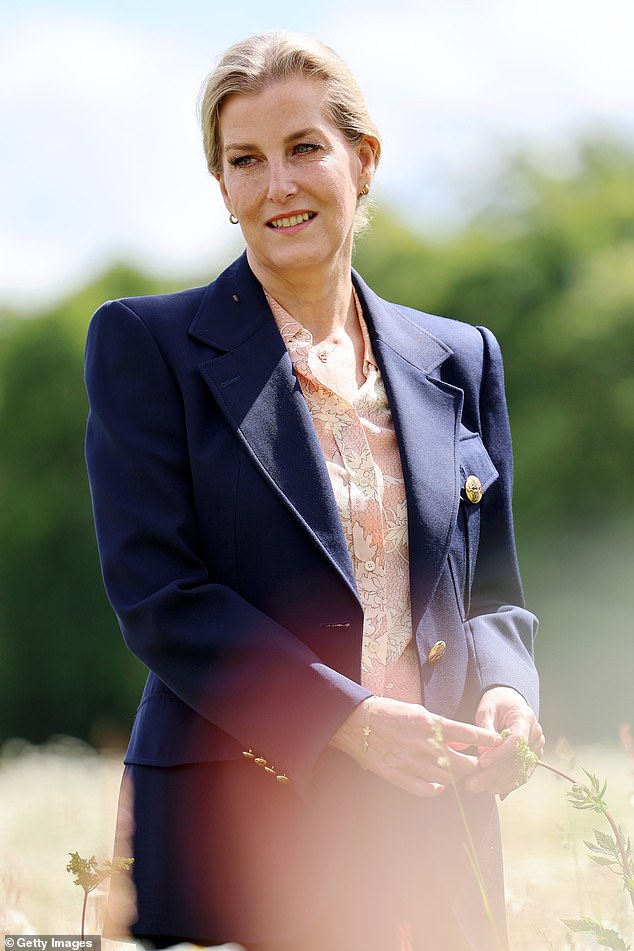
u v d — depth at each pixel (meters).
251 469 8.41
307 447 8.48
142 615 8.22
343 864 8.11
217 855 8.17
